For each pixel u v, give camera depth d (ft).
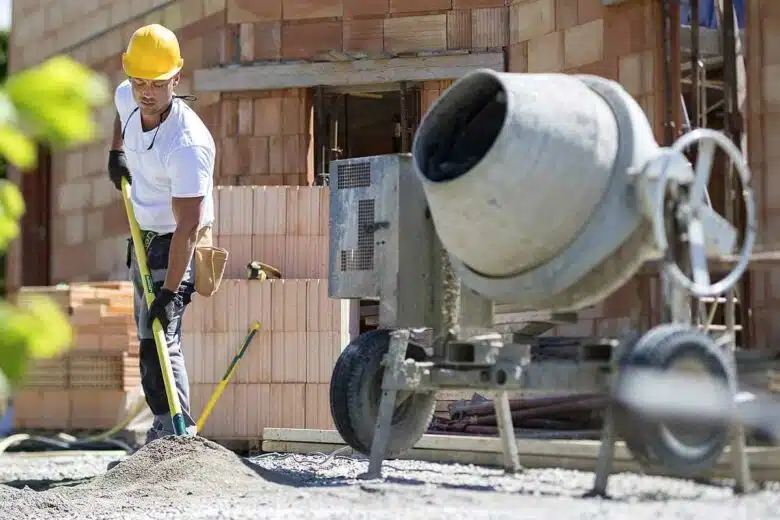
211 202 22.86
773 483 15.05
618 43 27.86
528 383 15.03
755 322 23.75
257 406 26.94
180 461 18.33
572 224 14.92
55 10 44.75
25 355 3.69
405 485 16.11
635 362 13.48
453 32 32.30
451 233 15.53
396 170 17.07
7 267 48.29
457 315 17.13
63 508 16.25
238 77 34.76
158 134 22.03
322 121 34.22
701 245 14.30
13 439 29.68
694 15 25.48
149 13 38.81
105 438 31.01
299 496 15.66
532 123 14.61
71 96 3.77
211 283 22.61
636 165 14.83
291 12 34.37
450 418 24.52
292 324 26.89
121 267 40.37
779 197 24.66
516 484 16.20
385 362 16.71
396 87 33.37
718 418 13.88
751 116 25.20
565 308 15.66
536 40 30.50
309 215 27.73
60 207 43.93
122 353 32.30
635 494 14.39
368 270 17.35
